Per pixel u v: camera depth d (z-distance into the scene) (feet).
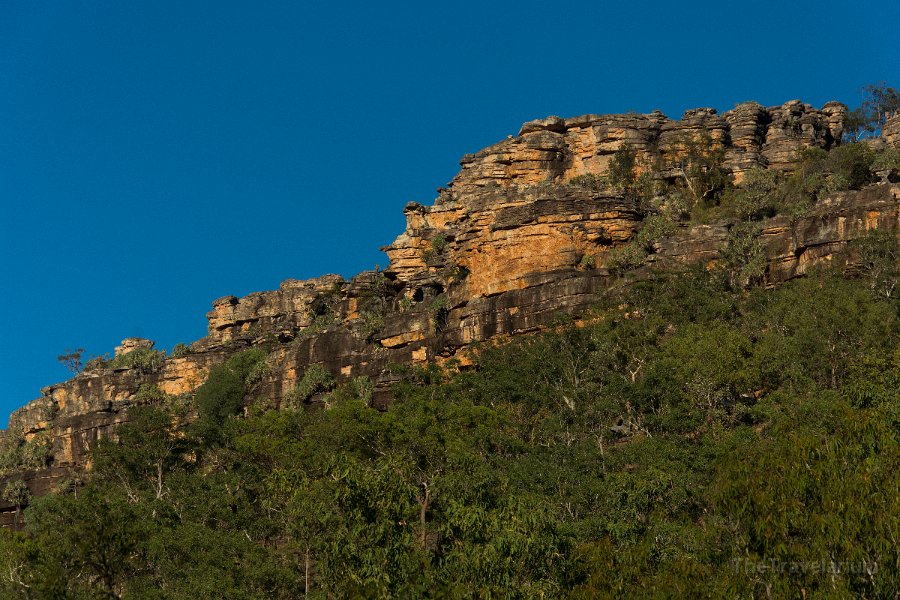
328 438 298.97
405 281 483.51
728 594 139.33
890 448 149.28
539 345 363.15
